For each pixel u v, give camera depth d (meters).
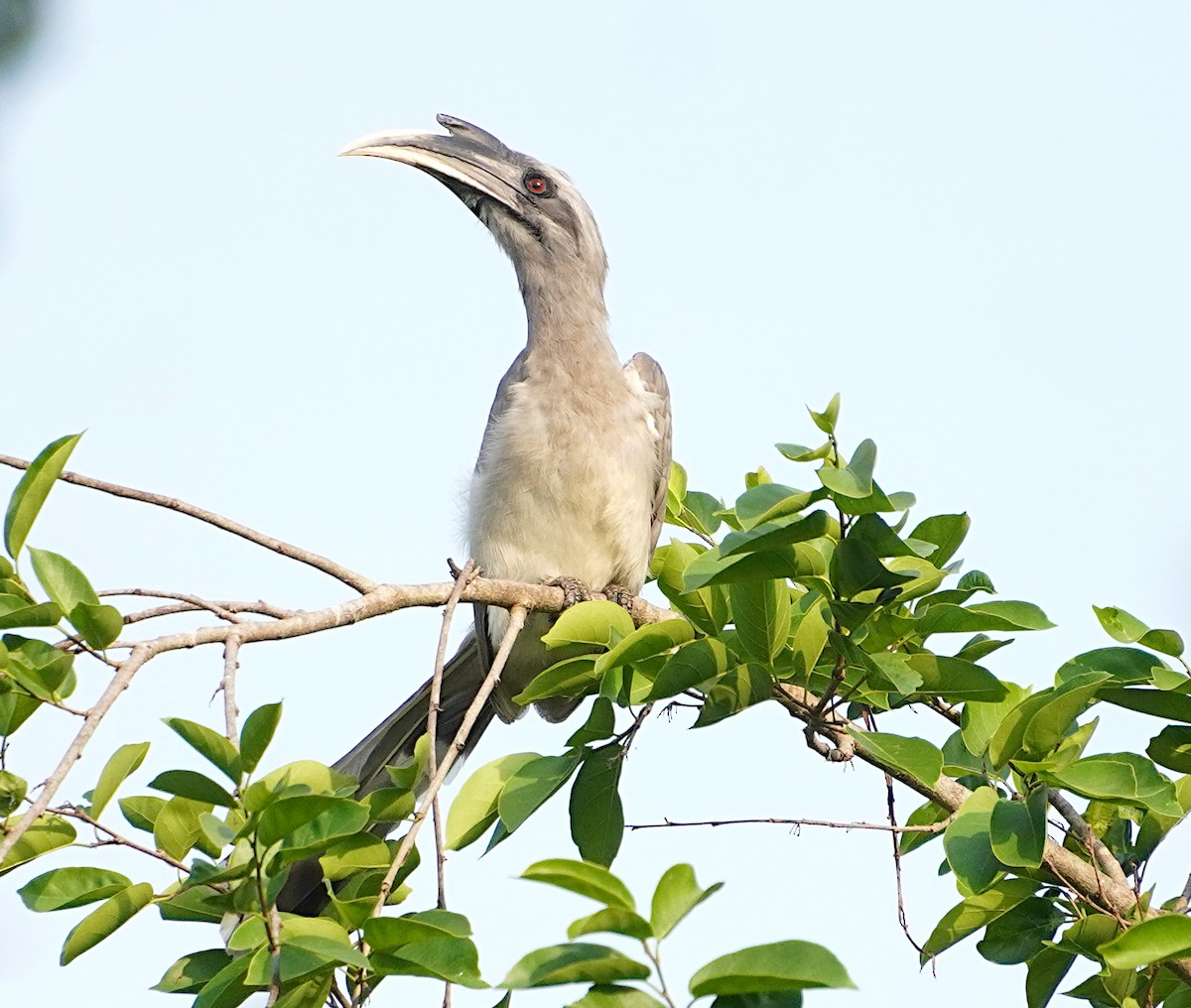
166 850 6.32
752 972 4.60
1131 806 7.61
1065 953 7.22
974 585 7.71
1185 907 7.35
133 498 6.84
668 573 9.07
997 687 7.21
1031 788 7.11
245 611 6.54
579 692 7.73
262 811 5.20
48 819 6.14
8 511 6.04
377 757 9.63
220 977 5.52
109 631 5.97
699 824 7.32
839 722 7.24
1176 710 7.15
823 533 6.32
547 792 7.04
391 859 6.30
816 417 6.39
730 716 7.19
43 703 6.02
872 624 7.34
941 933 7.42
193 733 5.21
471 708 7.23
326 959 5.22
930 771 7.02
